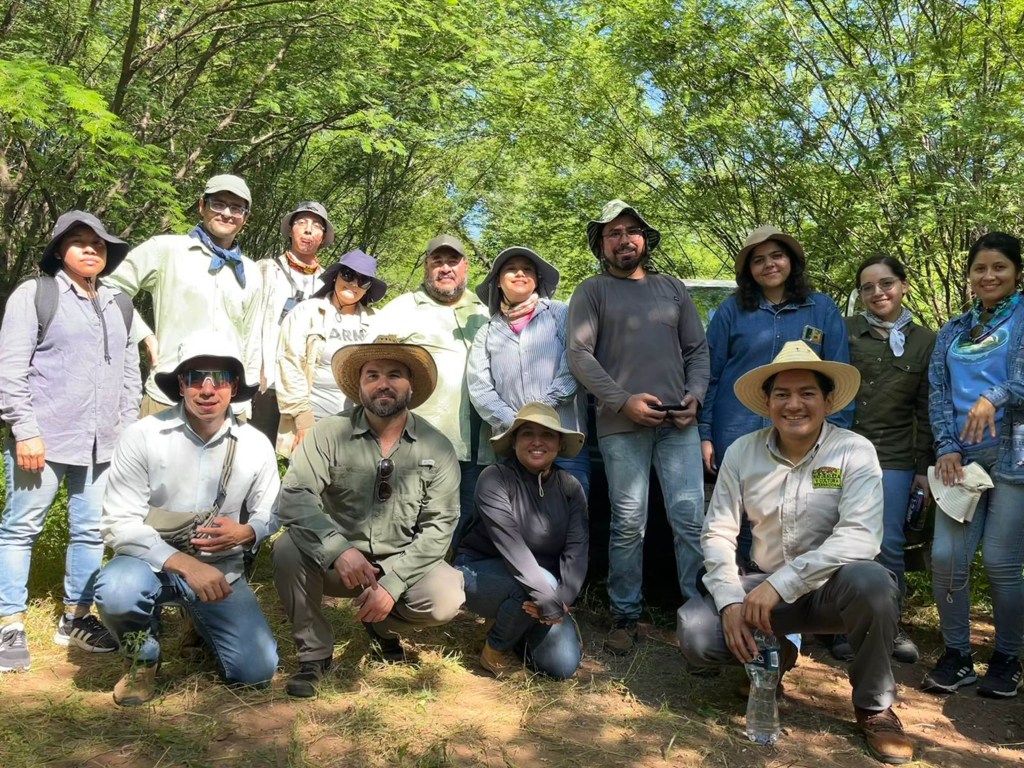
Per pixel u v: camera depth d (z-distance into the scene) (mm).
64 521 4965
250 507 3482
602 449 4043
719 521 3385
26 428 3418
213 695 3219
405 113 9438
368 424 3518
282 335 4621
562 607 3436
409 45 8727
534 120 10344
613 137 10258
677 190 10000
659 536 4430
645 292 4117
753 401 3410
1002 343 3582
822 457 3258
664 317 4051
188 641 3551
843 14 7926
